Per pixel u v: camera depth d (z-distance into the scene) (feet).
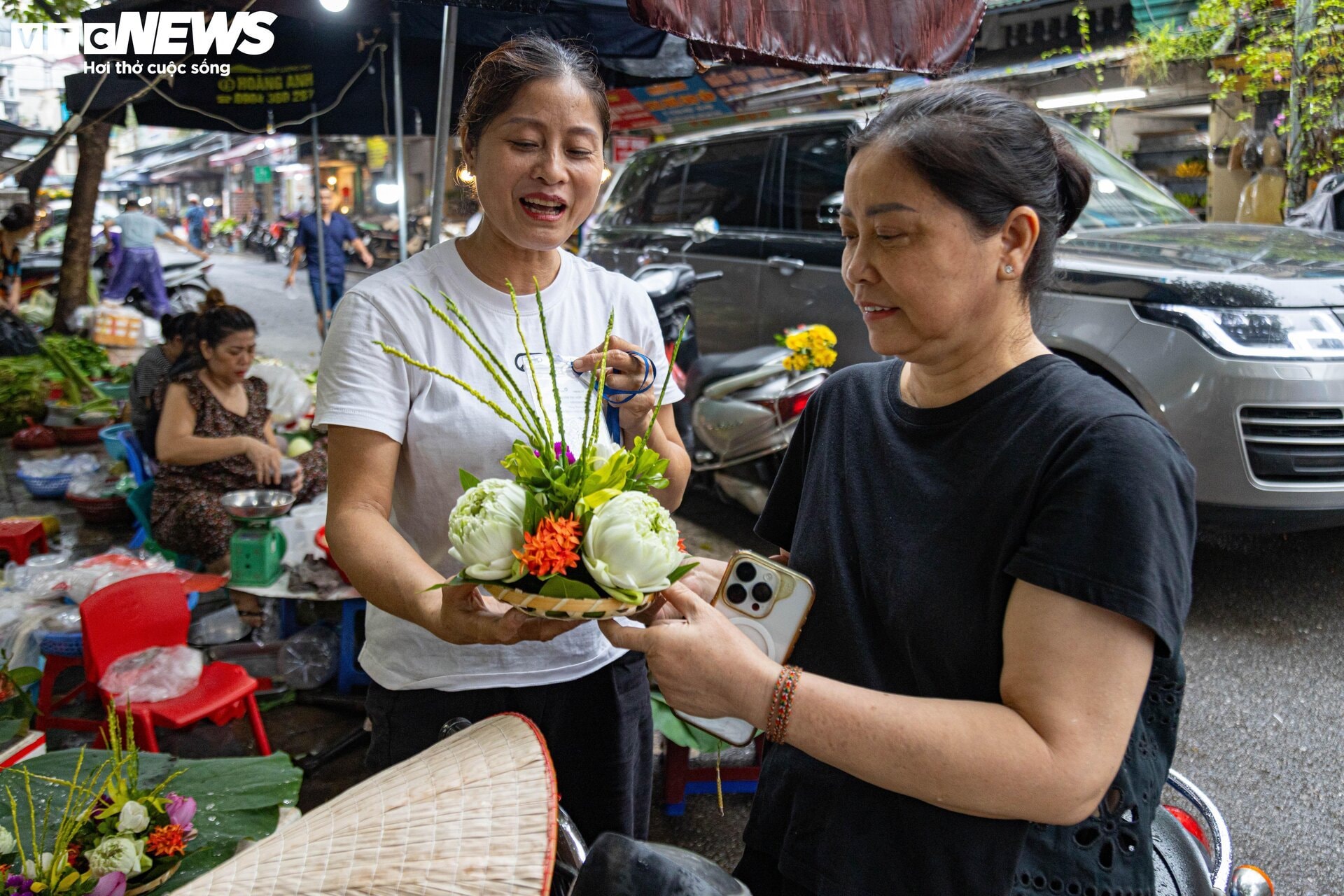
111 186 105.60
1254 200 26.58
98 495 17.08
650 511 3.81
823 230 17.33
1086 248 13.97
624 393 5.41
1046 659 3.28
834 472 4.27
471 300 5.33
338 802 3.55
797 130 18.33
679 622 3.72
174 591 9.70
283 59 18.51
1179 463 3.41
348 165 77.20
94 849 6.06
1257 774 9.73
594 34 14.43
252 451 12.75
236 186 116.88
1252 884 5.54
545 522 3.74
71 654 9.81
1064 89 28.71
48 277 44.45
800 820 4.04
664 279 17.02
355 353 5.08
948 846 3.67
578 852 4.08
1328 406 11.66
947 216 3.48
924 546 3.76
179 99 18.83
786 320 17.81
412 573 4.66
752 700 3.54
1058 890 3.64
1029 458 3.54
